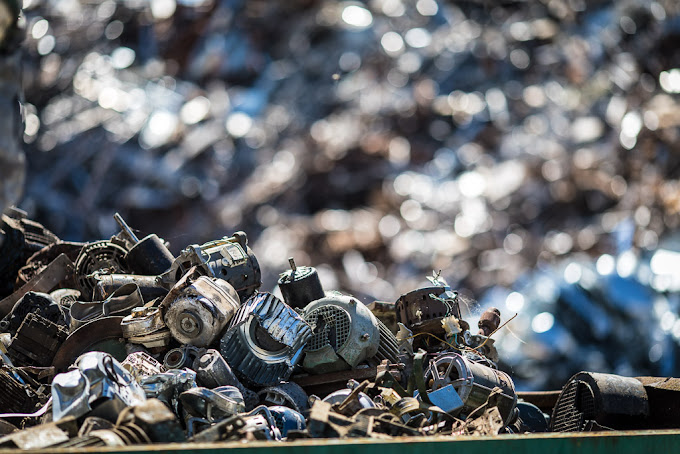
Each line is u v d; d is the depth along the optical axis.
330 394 7.86
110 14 64.69
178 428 5.73
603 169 54.25
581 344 32.00
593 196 53.62
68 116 58.84
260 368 8.09
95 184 56.56
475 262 49.16
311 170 59.44
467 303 11.75
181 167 58.88
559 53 65.50
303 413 7.96
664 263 36.84
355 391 6.99
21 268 12.28
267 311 8.24
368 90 66.00
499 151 60.41
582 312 33.19
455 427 7.48
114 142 57.94
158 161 58.66
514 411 8.88
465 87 66.00
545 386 29.44
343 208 58.72
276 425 7.33
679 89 58.00
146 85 62.31
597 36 64.00
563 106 61.88
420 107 63.34
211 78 66.94
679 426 8.75
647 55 62.00
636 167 51.94
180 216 58.31
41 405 8.05
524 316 33.38
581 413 9.02
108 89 60.66
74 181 56.84
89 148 57.47
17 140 6.48
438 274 10.09
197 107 62.69
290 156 60.97
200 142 60.31
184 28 66.12
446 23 70.00
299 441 5.24
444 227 53.81
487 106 63.47
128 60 64.12
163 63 65.75
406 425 7.20
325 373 8.55
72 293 10.54
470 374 8.29
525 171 55.62
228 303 8.31
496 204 54.47
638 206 48.91
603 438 6.35
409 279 49.56
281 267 50.59
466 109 63.56
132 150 58.22
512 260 47.84
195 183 58.84
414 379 8.05
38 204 55.50
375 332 8.62
